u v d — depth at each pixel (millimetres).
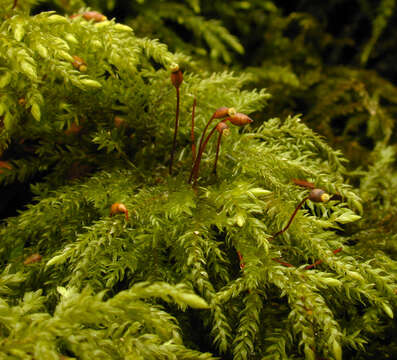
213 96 180
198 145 173
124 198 165
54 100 170
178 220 163
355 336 161
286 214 163
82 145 178
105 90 172
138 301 149
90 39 169
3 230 167
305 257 164
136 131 178
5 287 155
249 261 160
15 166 178
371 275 161
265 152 169
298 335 163
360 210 168
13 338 145
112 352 147
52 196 172
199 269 158
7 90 164
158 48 173
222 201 162
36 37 162
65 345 150
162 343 153
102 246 161
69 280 160
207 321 161
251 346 156
